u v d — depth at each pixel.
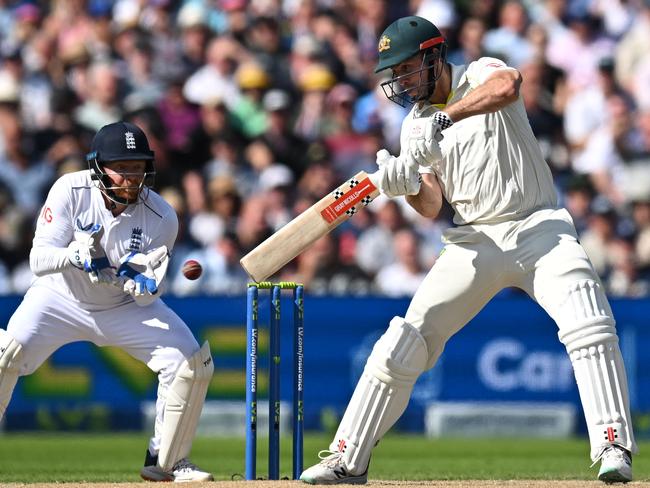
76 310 18.28
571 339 16.20
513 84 15.93
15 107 41.81
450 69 17.02
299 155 41.75
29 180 41.12
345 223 38.31
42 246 17.59
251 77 42.59
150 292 17.44
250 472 17.89
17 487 17.06
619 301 33.91
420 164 16.27
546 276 16.44
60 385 34.00
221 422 33.88
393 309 34.06
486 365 34.12
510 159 16.59
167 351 18.27
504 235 16.66
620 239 39.97
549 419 34.00
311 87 42.53
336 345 34.03
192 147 41.75
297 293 18.12
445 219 39.03
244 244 39.28
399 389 16.94
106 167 17.64
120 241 18.09
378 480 19.53
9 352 18.08
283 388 33.75
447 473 23.80
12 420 34.03
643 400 33.81
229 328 33.72
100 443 31.72
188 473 18.53
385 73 42.62
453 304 16.94
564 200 41.84
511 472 24.27
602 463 16.02
